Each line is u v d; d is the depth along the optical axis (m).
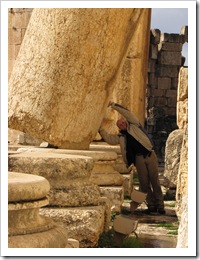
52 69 11.03
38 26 11.15
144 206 13.62
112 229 9.47
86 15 10.83
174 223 11.48
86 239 8.37
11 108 11.41
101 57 11.05
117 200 11.76
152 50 36.41
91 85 11.13
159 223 11.43
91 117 11.32
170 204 14.12
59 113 11.11
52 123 11.14
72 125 11.19
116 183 11.88
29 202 5.97
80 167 8.77
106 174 11.87
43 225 6.10
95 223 8.41
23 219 5.96
